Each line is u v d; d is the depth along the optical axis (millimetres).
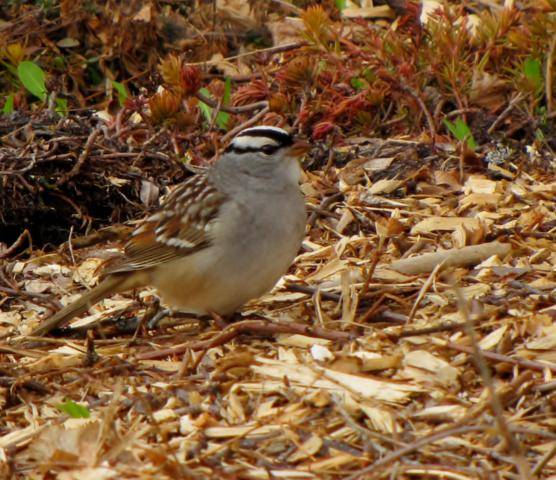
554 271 10039
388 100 14109
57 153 12812
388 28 14953
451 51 13867
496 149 12961
